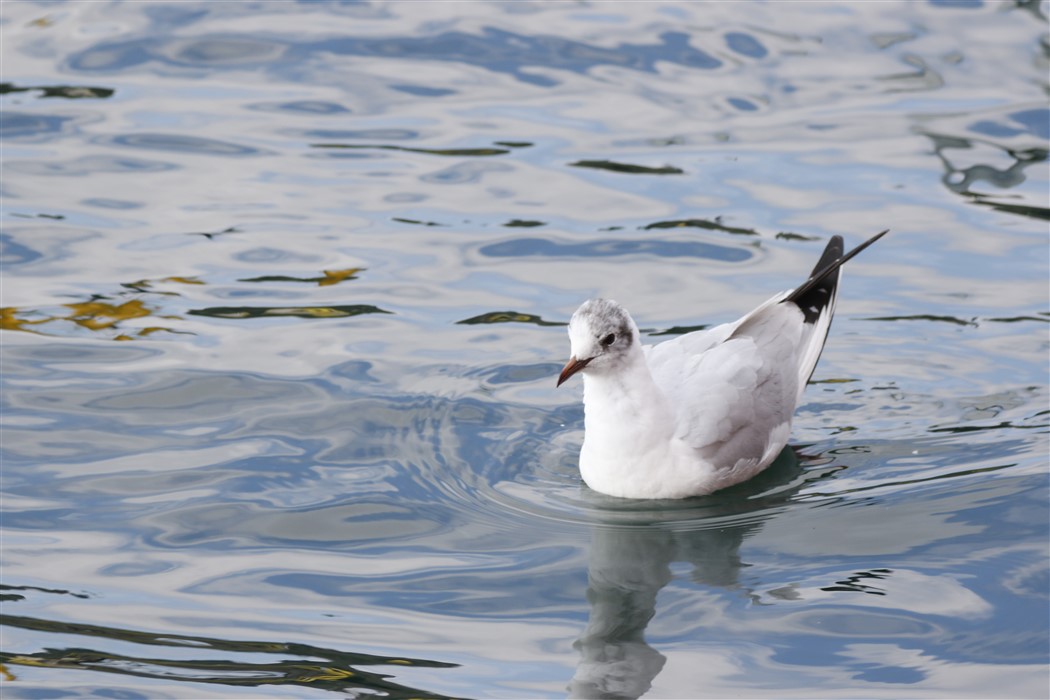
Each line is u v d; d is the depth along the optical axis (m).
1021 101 19.50
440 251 16.30
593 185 17.81
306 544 11.23
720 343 12.84
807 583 10.70
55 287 15.30
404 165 18.30
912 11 22.34
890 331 14.60
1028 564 10.76
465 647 9.87
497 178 17.98
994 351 14.11
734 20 22.23
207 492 11.90
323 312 14.98
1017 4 22.39
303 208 17.22
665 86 20.34
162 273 15.66
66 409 13.11
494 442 12.88
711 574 10.90
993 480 12.00
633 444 11.99
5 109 19.36
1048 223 16.70
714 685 9.39
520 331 14.65
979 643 9.80
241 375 13.78
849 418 13.19
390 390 13.58
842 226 16.73
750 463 12.38
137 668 9.51
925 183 17.67
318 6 22.81
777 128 19.14
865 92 20.00
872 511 11.72
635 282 15.59
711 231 16.67
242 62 21.00
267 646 9.81
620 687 9.37
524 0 22.95
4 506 11.60
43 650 9.69
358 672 9.50
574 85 20.44
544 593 10.62
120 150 18.53
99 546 11.09
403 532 11.45
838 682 9.39
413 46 21.52
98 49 21.20
